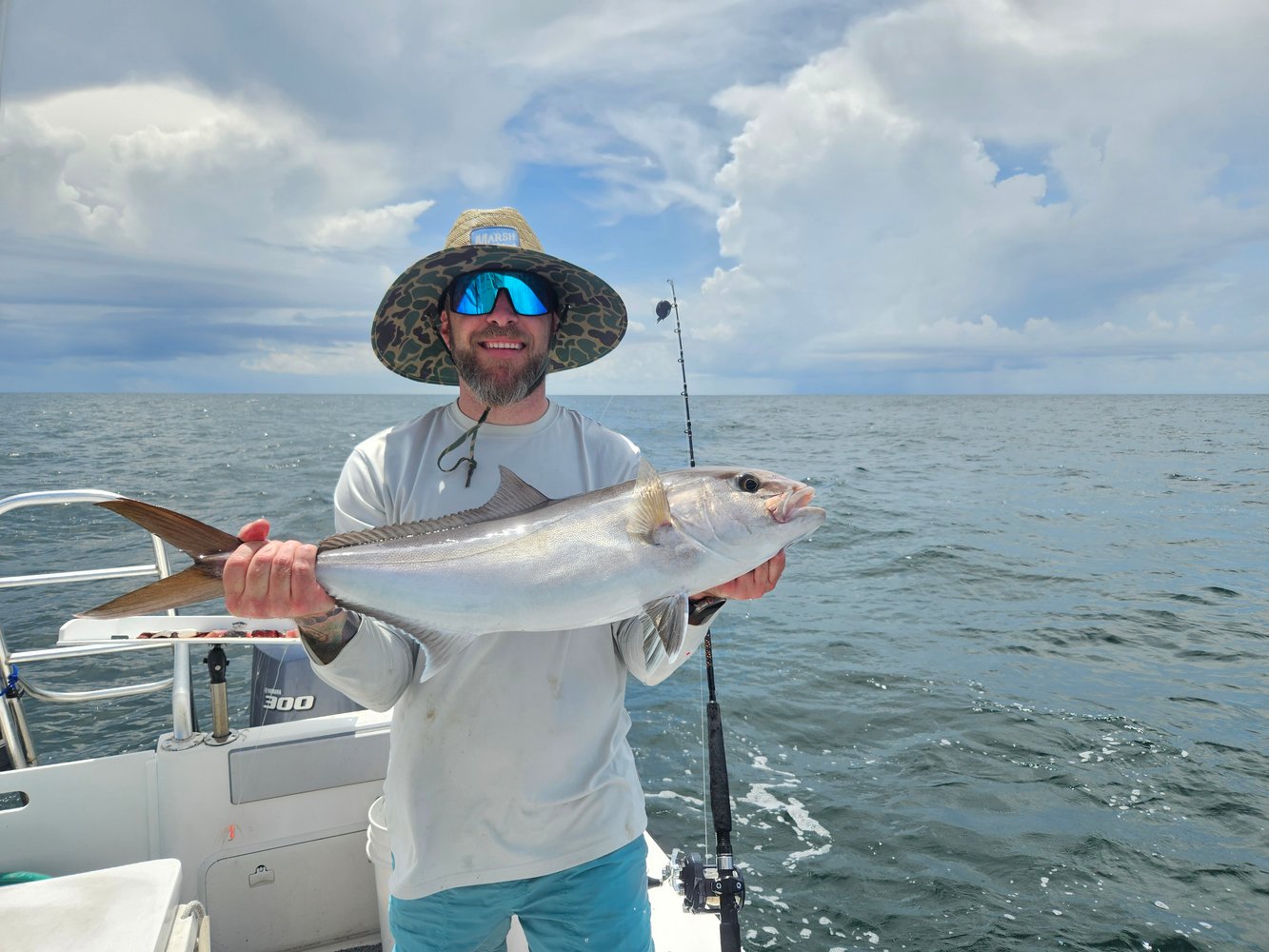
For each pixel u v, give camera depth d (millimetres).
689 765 5758
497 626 2072
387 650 2070
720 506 2156
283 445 33375
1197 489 21578
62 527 13359
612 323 2615
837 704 6809
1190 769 5750
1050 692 7121
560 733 2105
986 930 4141
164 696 6645
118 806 3006
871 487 20922
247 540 1861
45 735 5977
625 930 2127
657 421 46844
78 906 2131
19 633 7914
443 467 2295
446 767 2090
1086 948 4035
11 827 2904
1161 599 10320
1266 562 12641
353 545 2143
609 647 2229
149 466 23266
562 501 2176
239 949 3127
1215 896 4418
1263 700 7027
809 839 4883
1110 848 4801
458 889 2051
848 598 10195
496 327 2199
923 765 5754
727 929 2621
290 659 3738
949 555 12648
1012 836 4922
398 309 2488
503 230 2340
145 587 1864
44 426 48375
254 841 3129
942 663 7812
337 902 3252
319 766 3176
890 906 4305
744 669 7566
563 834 2074
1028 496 19766
